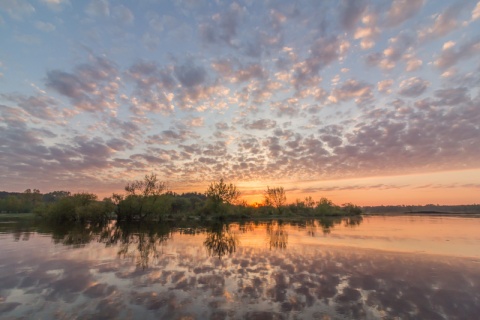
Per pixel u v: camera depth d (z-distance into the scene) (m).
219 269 16.27
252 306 10.50
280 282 13.61
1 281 13.68
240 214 89.69
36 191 131.62
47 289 12.42
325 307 10.47
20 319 9.26
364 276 14.85
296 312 9.97
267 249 23.72
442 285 13.33
